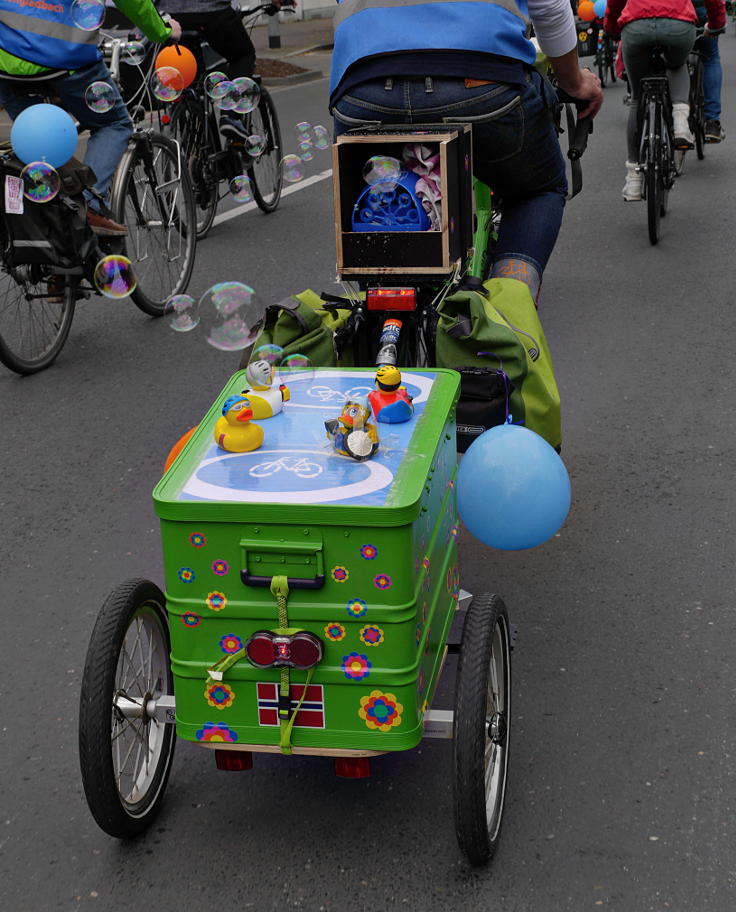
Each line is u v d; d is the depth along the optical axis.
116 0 5.65
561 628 3.54
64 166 5.34
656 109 7.03
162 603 2.87
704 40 8.74
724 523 4.06
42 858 2.78
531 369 3.62
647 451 4.59
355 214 3.70
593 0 9.10
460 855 2.71
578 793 2.88
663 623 3.54
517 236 4.26
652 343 5.66
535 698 3.23
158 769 2.87
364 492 2.40
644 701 3.20
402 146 3.63
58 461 4.79
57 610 3.79
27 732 3.23
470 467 2.84
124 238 5.85
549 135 4.08
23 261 5.46
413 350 3.63
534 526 2.82
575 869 2.65
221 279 6.96
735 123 10.66
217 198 8.03
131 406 5.29
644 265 6.82
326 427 2.60
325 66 18.84
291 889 2.64
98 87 5.70
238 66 7.92
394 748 2.50
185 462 2.57
